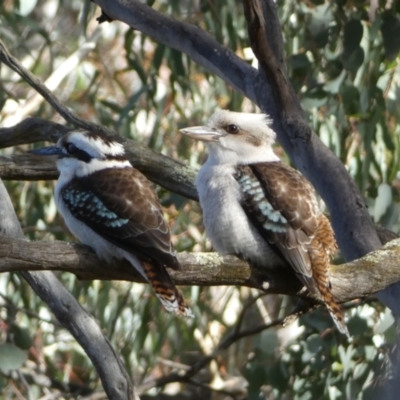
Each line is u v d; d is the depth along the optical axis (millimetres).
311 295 7762
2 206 8625
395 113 11773
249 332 12625
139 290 12953
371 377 10977
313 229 7781
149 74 13336
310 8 11352
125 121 13133
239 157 8359
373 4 11156
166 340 14930
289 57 11258
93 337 8148
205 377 15242
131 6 10727
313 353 11047
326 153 9227
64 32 17250
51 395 13438
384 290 8383
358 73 11375
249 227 7918
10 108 15492
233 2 11977
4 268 6688
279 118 9398
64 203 8047
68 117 10672
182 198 11477
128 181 7953
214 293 14383
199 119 13445
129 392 8070
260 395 11156
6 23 14523
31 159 9906
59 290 8211
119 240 7551
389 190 10828
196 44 10344
